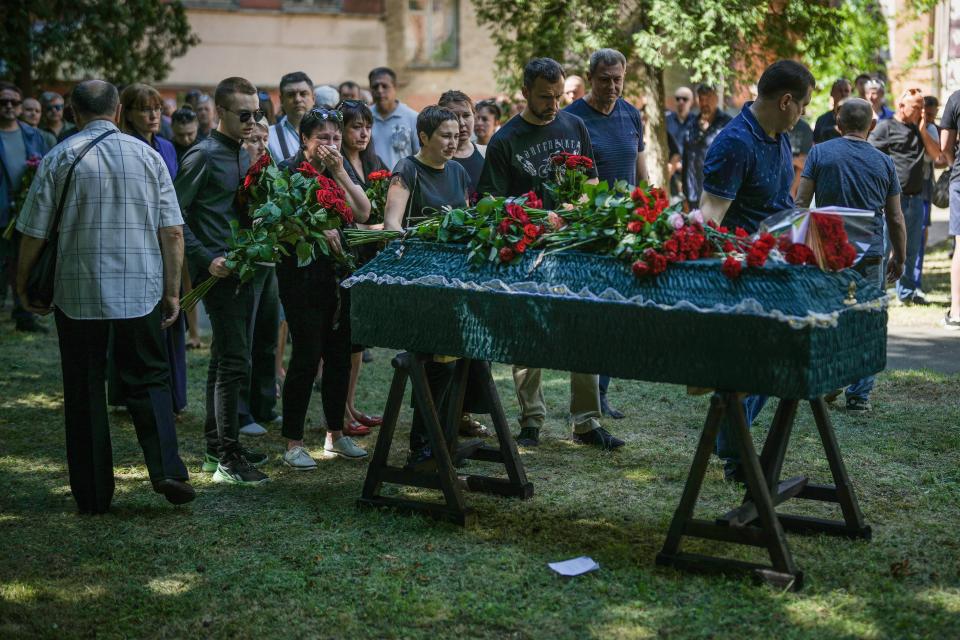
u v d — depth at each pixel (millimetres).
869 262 6598
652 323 4066
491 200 4598
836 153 6559
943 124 9672
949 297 10516
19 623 3865
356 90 9625
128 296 4742
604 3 13875
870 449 5805
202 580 4207
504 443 5133
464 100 6633
